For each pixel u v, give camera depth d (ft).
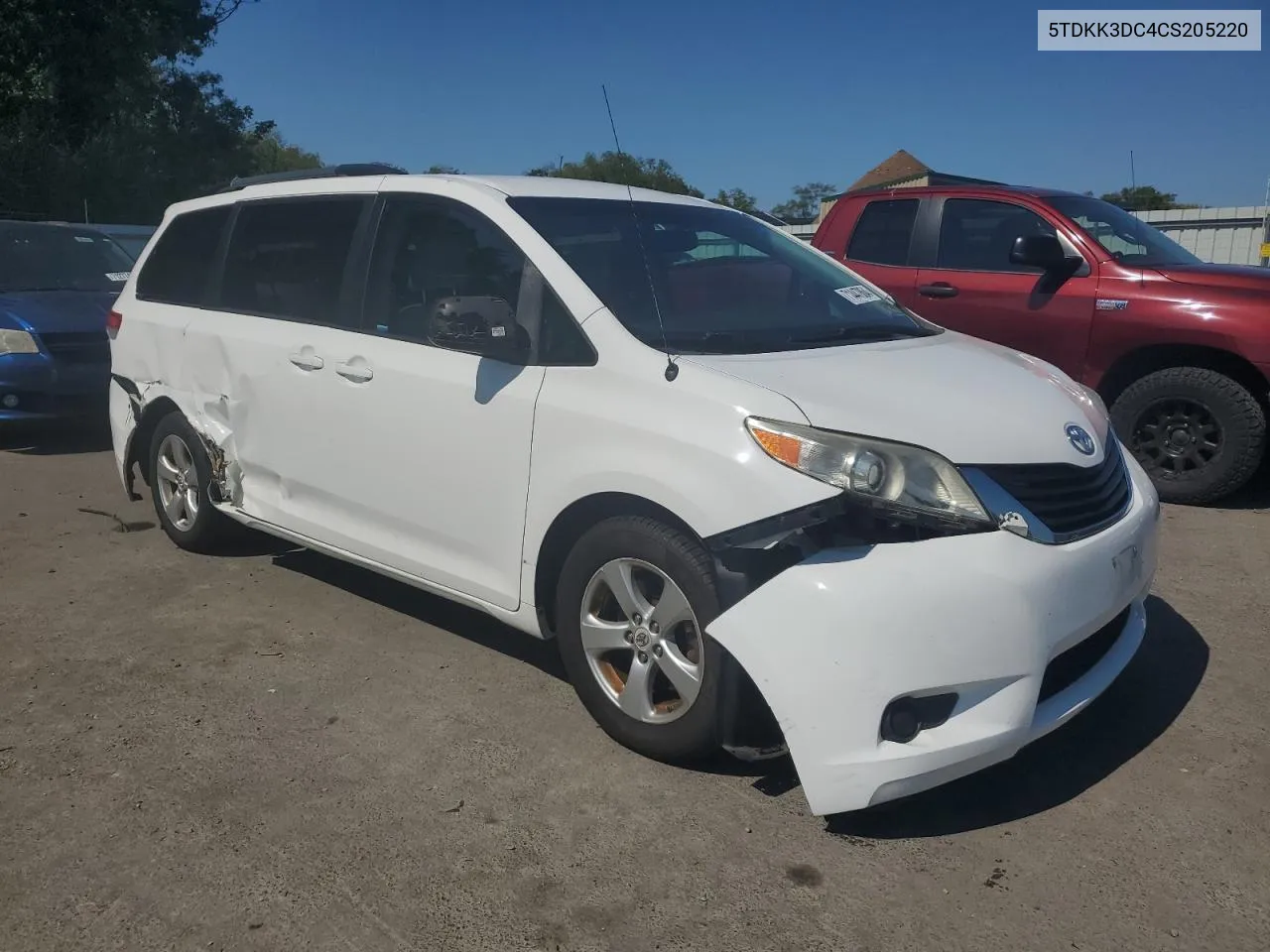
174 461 17.83
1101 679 10.64
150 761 11.37
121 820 10.25
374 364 13.38
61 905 9.02
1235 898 9.01
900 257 24.16
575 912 8.90
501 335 11.62
